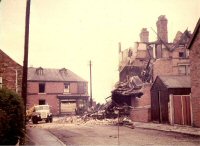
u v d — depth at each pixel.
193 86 21.17
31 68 56.19
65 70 58.09
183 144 13.40
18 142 12.59
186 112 22.03
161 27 42.41
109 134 18.89
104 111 37.59
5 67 25.94
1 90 12.01
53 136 17.81
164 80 25.56
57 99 54.69
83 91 56.91
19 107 12.23
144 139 15.59
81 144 14.34
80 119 38.28
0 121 10.30
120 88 36.69
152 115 27.39
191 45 21.56
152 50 46.28
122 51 53.50
